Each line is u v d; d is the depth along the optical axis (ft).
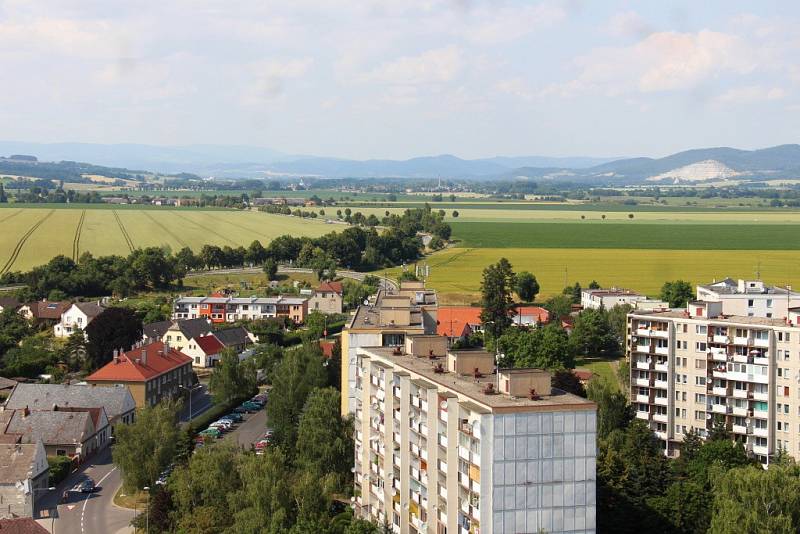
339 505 571.28
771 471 447.83
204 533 500.33
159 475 616.80
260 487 492.54
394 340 624.18
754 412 640.99
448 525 422.00
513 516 390.83
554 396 409.49
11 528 452.76
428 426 440.04
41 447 623.77
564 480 394.93
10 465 597.93
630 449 552.82
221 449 552.82
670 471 554.46
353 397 627.05
